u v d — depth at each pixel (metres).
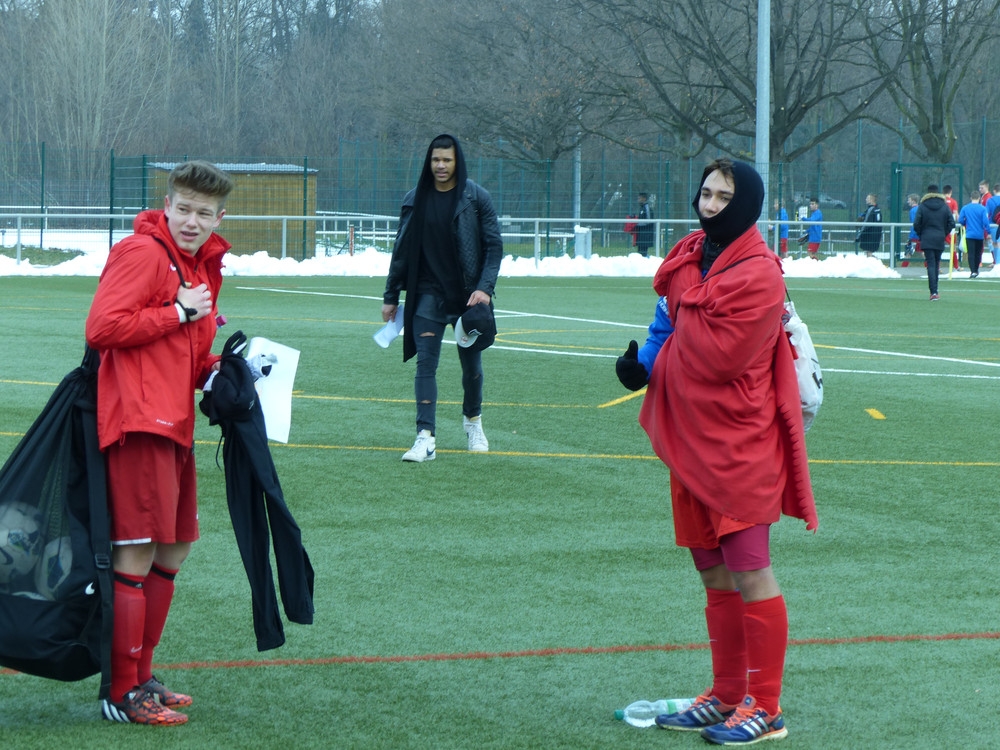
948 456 11.99
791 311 5.72
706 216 5.57
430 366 11.45
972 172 60.81
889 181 54.31
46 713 5.78
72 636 5.43
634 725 5.79
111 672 5.57
